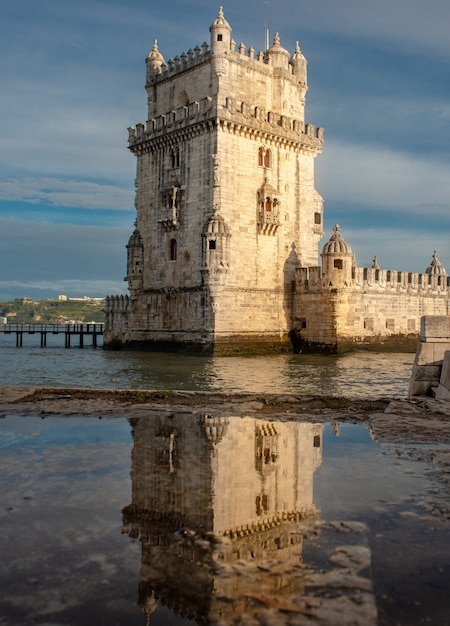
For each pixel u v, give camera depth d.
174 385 38.97
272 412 16.06
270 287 62.44
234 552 6.79
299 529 7.50
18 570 6.26
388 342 64.19
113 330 70.88
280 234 63.56
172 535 7.27
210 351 57.53
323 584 6.05
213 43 59.22
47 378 43.50
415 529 7.54
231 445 12.12
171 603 5.62
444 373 21.19
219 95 57.69
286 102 64.62
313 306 62.12
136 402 17.30
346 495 8.87
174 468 10.33
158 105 66.81
